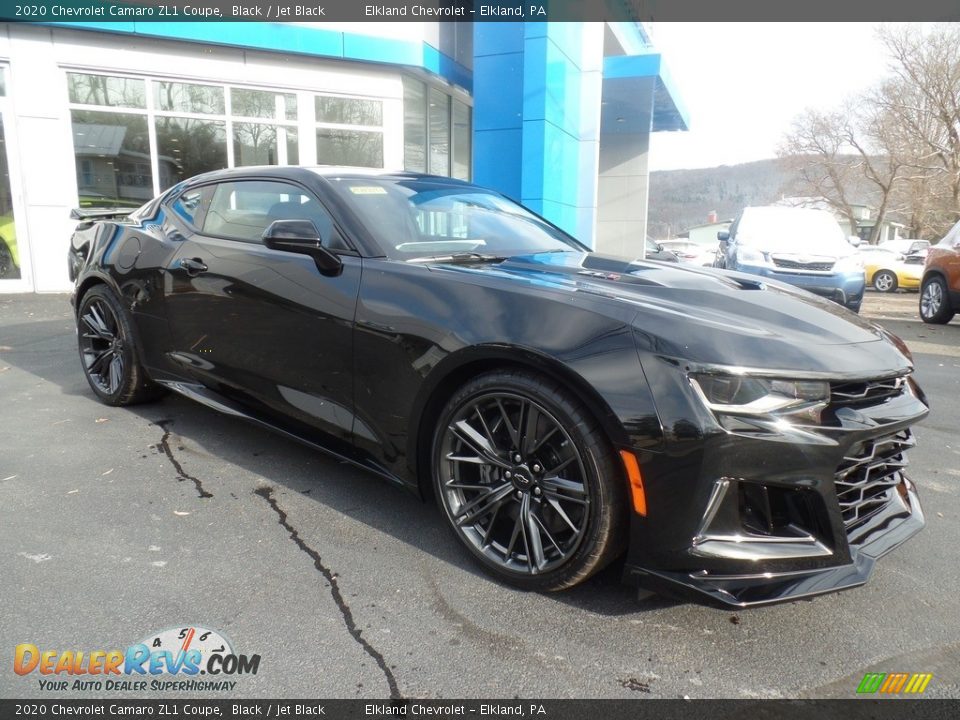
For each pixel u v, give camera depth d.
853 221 48.28
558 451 2.11
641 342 1.95
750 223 10.15
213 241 3.29
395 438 2.47
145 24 9.27
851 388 1.99
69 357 5.41
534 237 3.30
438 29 11.90
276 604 2.10
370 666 1.83
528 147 9.77
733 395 1.86
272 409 2.97
